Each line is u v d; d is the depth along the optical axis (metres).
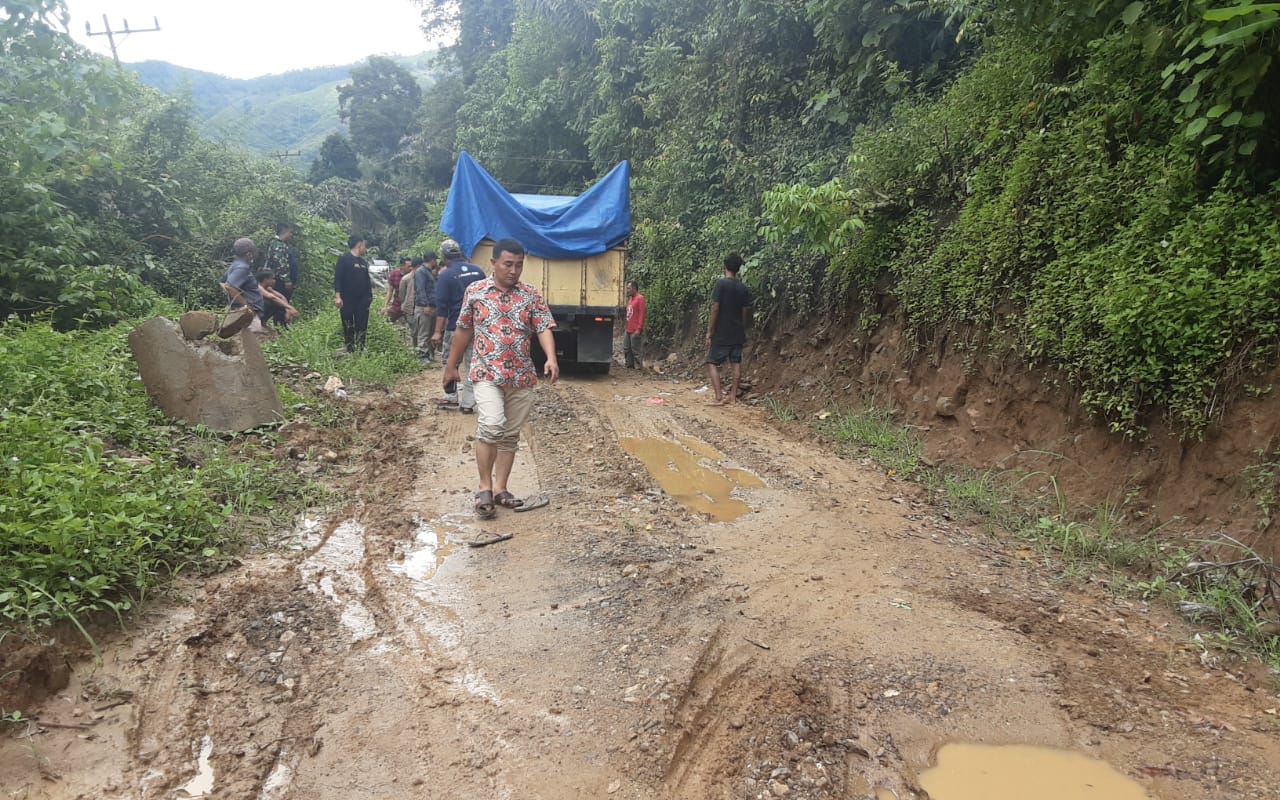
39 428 4.67
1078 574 4.52
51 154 9.43
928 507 5.78
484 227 11.27
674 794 2.62
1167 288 4.84
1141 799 2.66
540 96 24.59
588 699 3.14
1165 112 5.77
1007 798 2.66
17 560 3.32
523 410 5.46
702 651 3.51
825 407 8.73
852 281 9.06
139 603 3.63
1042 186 6.56
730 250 12.68
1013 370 6.43
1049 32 6.18
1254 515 4.29
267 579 4.14
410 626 3.74
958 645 3.64
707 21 15.09
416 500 5.64
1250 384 4.50
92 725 2.88
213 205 15.42
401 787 2.62
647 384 11.44
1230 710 3.15
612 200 11.73
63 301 8.99
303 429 6.77
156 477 4.59
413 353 12.22
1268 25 4.03
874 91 11.01
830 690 3.25
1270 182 5.05
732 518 5.42
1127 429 5.20
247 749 2.80
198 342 6.39
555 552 4.68
